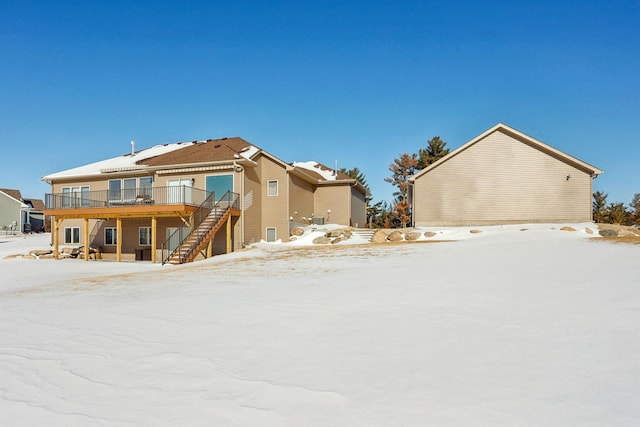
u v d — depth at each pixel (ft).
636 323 15.11
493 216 70.18
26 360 14.52
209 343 15.53
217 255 66.64
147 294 28.17
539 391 10.28
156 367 13.29
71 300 27.22
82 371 13.26
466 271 29.86
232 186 70.28
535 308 17.90
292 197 80.94
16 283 41.68
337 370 12.26
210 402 10.61
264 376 12.09
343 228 79.87
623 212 115.55
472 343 13.93
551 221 67.92
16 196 147.33
